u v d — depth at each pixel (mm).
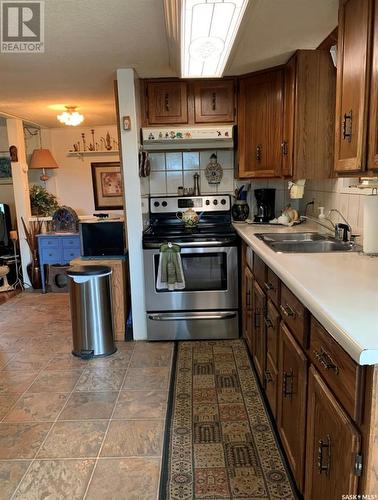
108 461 1804
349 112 1660
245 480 1669
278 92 2869
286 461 1766
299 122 2592
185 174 3645
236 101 3184
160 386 2471
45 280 4859
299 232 2770
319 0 1773
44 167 5344
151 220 3584
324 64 2521
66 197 5875
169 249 3010
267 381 2127
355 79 1591
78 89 3416
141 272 3162
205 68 2352
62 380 2576
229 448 1874
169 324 3164
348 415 1021
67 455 1849
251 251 2619
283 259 1835
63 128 5711
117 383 2523
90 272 2818
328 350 1162
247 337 2910
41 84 3180
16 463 1800
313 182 3102
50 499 1587
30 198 5219
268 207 3465
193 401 2283
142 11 1855
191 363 2773
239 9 1530
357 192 2256
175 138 3146
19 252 5191
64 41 2232
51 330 3510
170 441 1937
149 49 2404
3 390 2459
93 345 2906
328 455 1155
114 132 5699
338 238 2336
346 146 1693
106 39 2219
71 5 1783
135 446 1903
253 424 2053
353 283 1408
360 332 976
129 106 2920
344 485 1029
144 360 2848
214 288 3125
